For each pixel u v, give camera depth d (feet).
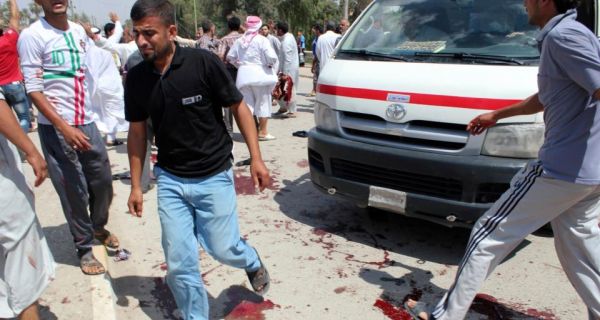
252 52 24.13
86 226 11.28
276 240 13.85
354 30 15.07
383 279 11.73
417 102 11.75
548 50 7.75
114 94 15.17
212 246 9.23
